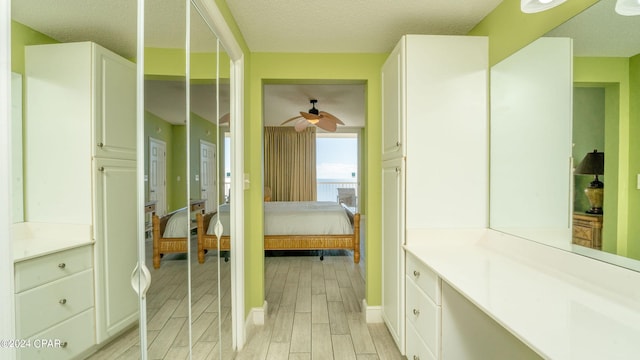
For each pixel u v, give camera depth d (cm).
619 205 108
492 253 164
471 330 138
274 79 245
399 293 188
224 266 191
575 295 106
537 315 91
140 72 97
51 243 66
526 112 153
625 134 106
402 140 183
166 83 115
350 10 183
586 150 122
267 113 582
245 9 181
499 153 174
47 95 65
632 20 104
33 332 63
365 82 253
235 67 204
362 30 207
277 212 426
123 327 90
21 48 60
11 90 58
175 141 122
